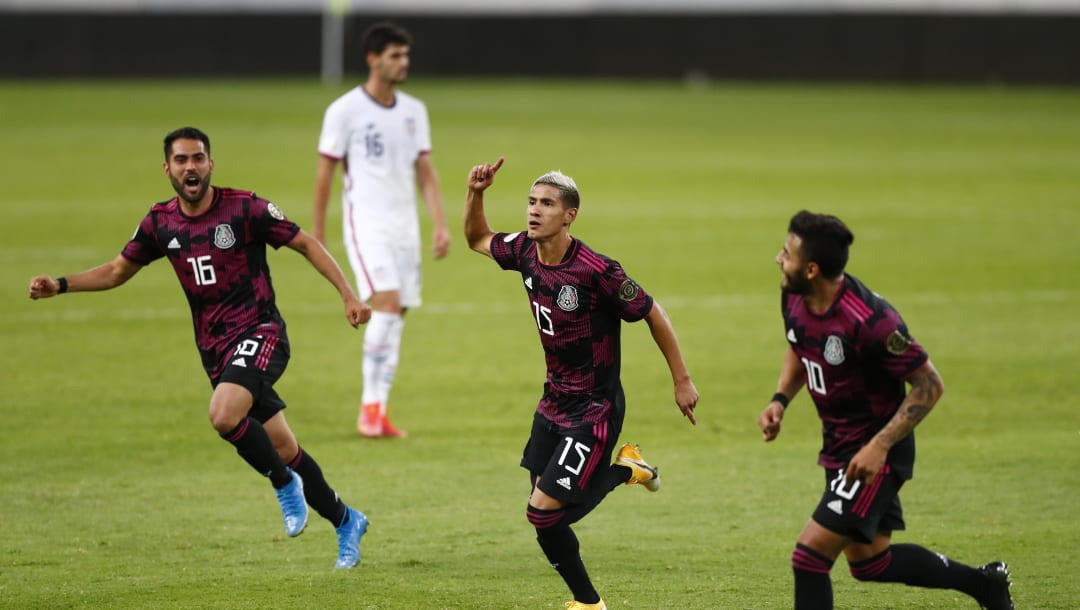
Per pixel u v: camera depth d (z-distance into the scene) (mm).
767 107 128750
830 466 17375
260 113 118500
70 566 21281
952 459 28234
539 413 19547
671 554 22250
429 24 162250
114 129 103688
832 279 16609
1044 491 25891
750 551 22406
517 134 103750
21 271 49500
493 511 24953
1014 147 95875
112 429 30422
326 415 32219
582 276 18547
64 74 158375
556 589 20344
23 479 26609
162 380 34938
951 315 43375
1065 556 21828
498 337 40844
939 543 22609
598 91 147875
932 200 70812
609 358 19016
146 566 21359
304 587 20281
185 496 25688
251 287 21391
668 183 78062
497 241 19859
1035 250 55688
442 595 19969
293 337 40312
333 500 21328
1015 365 36750
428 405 33219
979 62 150500
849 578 21359
